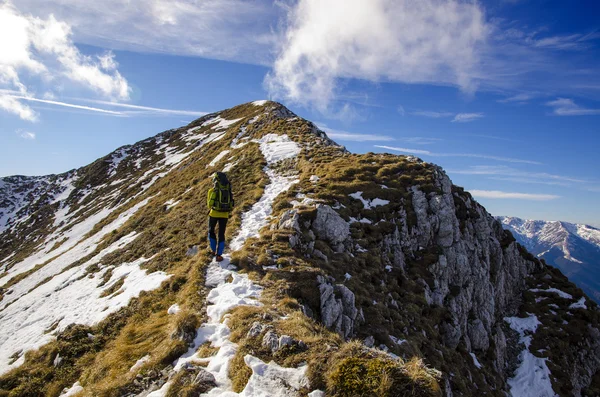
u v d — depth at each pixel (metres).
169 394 8.05
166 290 16.17
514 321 34.97
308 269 16.05
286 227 20.52
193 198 33.09
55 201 94.31
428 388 7.01
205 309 12.81
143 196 51.53
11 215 103.31
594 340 33.22
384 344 15.57
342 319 14.95
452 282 26.81
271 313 11.50
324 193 27.22
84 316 17.73
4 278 49.59
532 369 28.98
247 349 9.12
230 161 41.31
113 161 97.56
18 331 20.53
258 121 57.59
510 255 40.41
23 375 12.84
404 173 31.61
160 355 10.03
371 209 26.89
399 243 25.69
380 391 6.86
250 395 7.41
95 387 9.91
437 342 19.91
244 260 16.62
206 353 9.75
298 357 8.48
